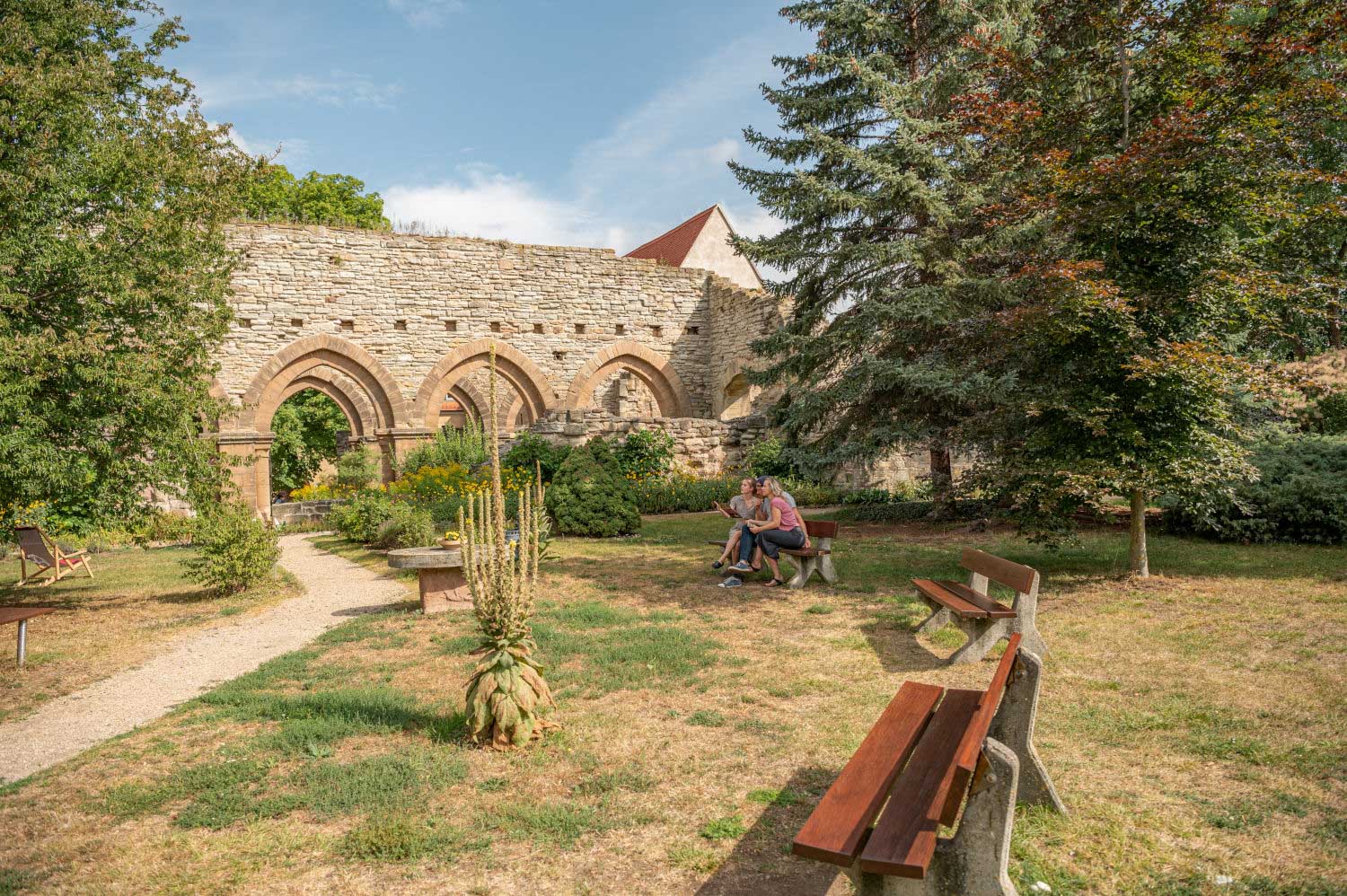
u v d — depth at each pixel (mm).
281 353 22266
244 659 6633
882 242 14500
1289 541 10117
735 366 25703
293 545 16156
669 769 3871
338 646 6762
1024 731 3365
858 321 14094
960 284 13336
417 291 24000
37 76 8156
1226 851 2986
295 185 32156
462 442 21250
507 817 3414
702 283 27625
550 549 11789
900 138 13703
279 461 33031
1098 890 2764
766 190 15312
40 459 7934
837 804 2592
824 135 14305
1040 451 8211
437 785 3742
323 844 3248
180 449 9375
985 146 13266
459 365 24547
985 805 2396
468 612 7887
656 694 5031
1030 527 8500
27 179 8109
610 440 19516
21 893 2939
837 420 16078
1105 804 3381
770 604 7625
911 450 14625
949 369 12945
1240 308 7652
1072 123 8125
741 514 9156
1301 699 4500
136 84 9914
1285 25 6980
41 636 7770
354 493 17969
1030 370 8938
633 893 2850
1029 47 13273
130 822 3533
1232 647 5547
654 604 7828
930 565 9562
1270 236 7574
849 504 18406
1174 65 7621
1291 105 7008
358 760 4121
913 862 2213
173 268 9320
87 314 8891
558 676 5430
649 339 26812
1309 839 3055
